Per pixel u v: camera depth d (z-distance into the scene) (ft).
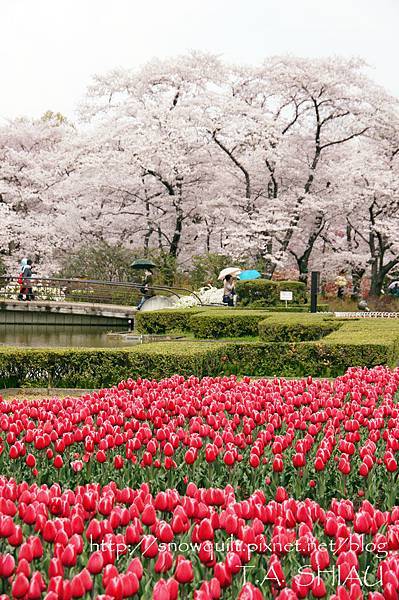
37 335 70.03
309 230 108.17
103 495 12.21
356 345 35.40
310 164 108.78
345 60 102.99
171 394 21.97
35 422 19.76
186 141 101.24
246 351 36.68
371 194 99.14
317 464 14.65
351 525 12.06
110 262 99.86
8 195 116.47
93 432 16.20
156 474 15.75
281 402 20.43
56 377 32.83
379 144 109.81
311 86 101.35
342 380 26.25
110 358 32.63
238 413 19.08
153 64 108.47
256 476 15.49
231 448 15.48
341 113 104.78
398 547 10.24
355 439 16.78
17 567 9.44
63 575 9.59
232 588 9.61
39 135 129.80
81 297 91.81
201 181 107.96
